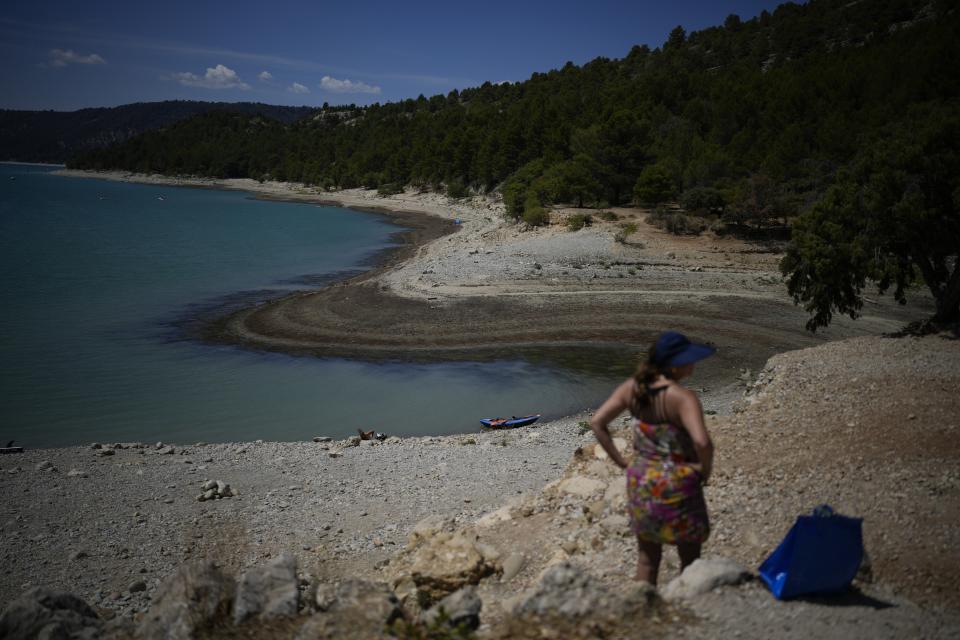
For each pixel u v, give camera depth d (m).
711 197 70.06
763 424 10.11
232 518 13.03
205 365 31.81
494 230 80.38
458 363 31.84
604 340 35.47
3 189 192.50
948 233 21.23
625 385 3.80
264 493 14.64
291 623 4.60
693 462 3.70
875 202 21.80
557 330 37.19
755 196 63.66
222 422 24.64
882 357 15.66
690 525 3.68
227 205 150.88
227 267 61.47
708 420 11.24
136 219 109.12
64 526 12.74
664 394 3.62
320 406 26.27
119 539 12.08
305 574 9.51
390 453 18.23
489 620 4.80
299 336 36.78
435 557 6.63
